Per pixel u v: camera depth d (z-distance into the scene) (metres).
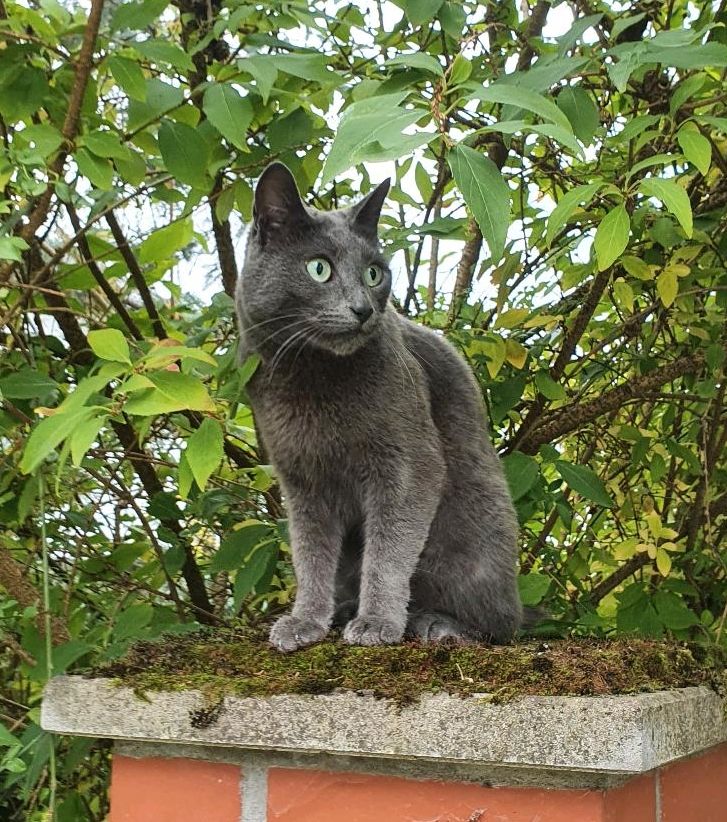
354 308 1.09
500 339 1.36
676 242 1.36
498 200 0.91
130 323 1.39
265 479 1.33
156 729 0.88
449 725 0.81
